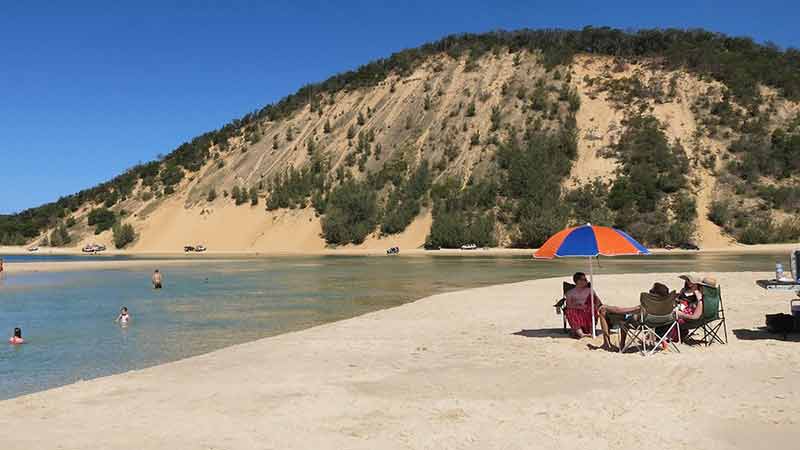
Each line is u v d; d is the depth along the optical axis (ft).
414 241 359.46
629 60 474.90
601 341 49.16
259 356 47.98
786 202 329.11
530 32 521.24
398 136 452.35
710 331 48.01
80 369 49.32
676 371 38.50
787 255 232.32
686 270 150.61
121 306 93.50
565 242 47.57
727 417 29.25
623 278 115.34
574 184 364.58
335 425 29.48
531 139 401.29
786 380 35.70
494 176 381.81
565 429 27.99
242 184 472.03
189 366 44.88
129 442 27.50
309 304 92.84
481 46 514.27
